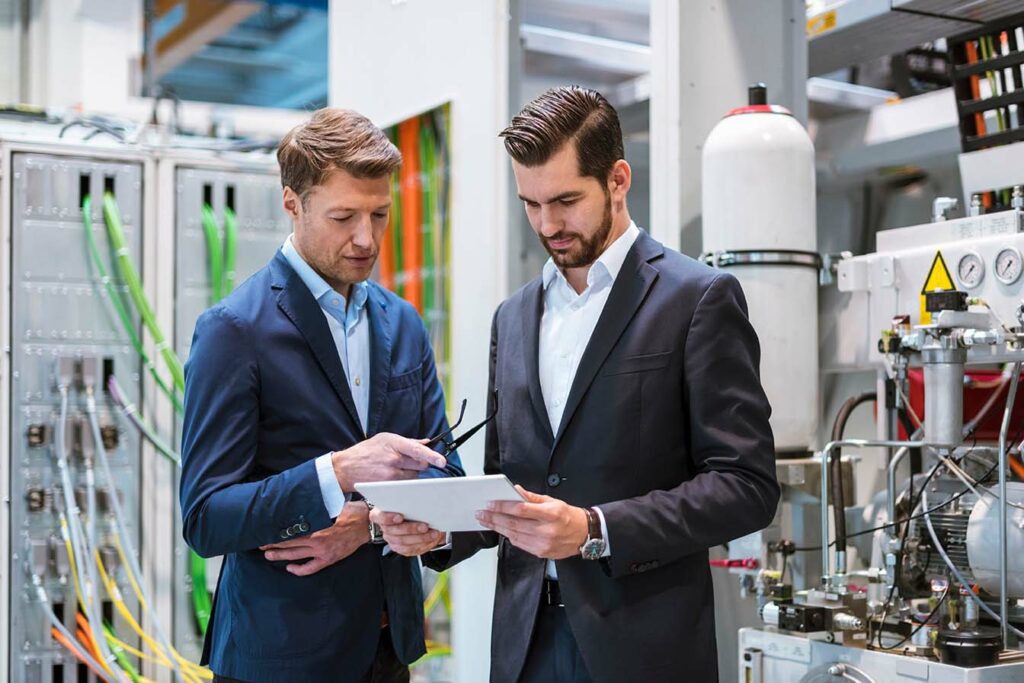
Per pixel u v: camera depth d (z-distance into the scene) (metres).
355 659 1.74
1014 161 2.22
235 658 1.74
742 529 1.50
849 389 2.90
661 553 1.46
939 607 1.91
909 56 3.59
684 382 1.54
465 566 2.92
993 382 2.33
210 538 1.65
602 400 1.54
